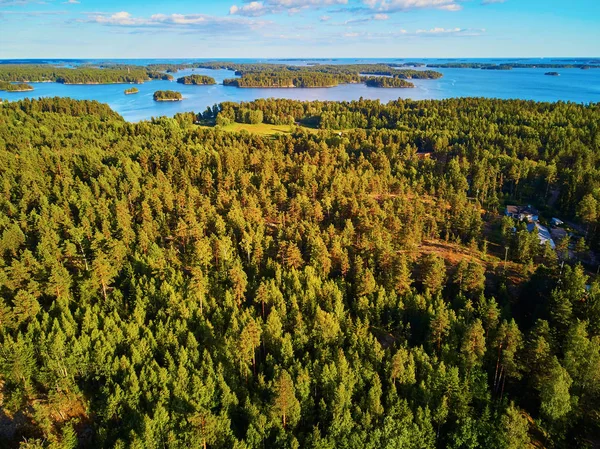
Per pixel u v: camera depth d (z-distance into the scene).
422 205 107.75
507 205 130.62
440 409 50.25
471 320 65.69
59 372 53.28
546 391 51.38
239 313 66.44
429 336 61.62
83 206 95.69
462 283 75.88
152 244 81.75
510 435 46.84
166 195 103.25
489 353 60.56
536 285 74.38
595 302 64.94
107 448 47.59
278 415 49.41
